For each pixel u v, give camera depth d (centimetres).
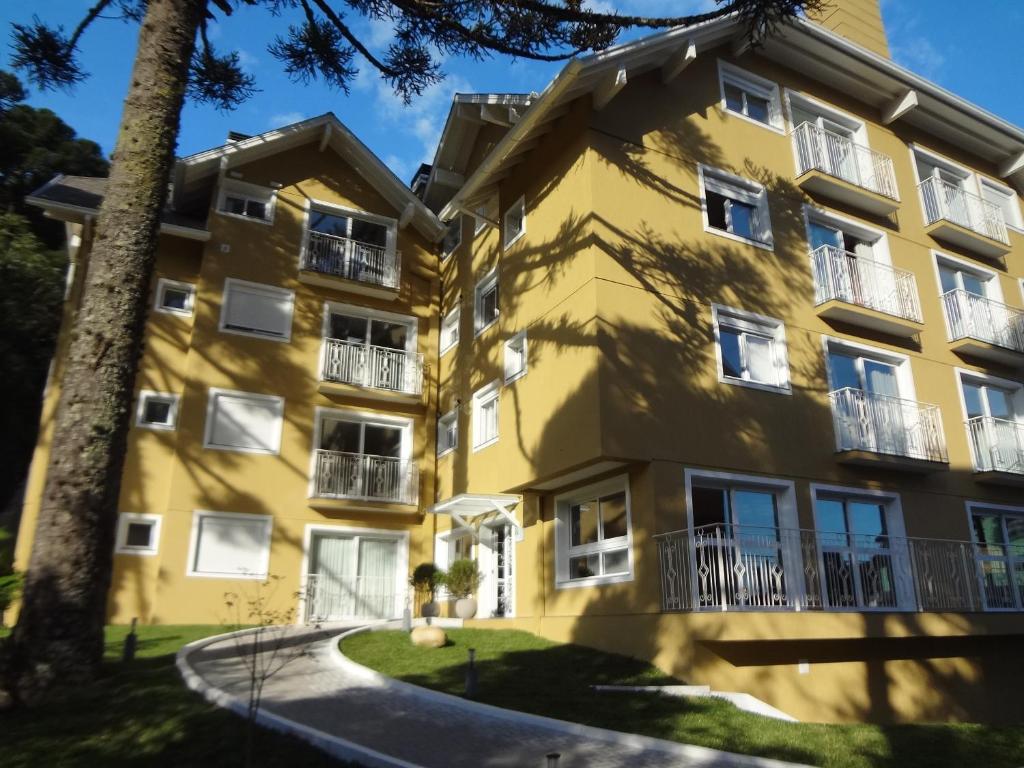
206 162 1866
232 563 1695
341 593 1816
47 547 856
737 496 1324
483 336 1780
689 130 1519
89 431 891
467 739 758
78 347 922
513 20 1084
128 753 684
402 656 1150
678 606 1131
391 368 1995
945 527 1512
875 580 1316
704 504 1286
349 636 1323
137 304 956
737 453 1320
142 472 1705
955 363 1700
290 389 1856
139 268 963
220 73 1227
